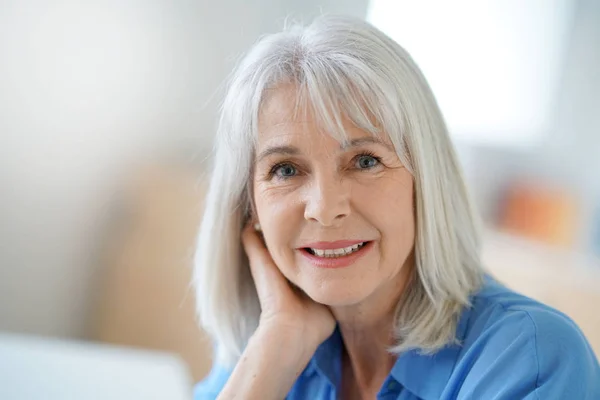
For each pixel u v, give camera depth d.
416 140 1.03
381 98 0.99
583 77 3.15
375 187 1.02
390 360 1.16
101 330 2.19
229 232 1.25
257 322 1.30
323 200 1.00
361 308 1.14
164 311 2.16
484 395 0.94
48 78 2.12
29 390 0.89
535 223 2.84
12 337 1.11
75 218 2.21
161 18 2.25
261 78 1.04
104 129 2.22
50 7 2.10
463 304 1.10
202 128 2.34
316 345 1.16
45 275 2.21
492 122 3.07
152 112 2.28
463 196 1.14
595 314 2.18
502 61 3.05
